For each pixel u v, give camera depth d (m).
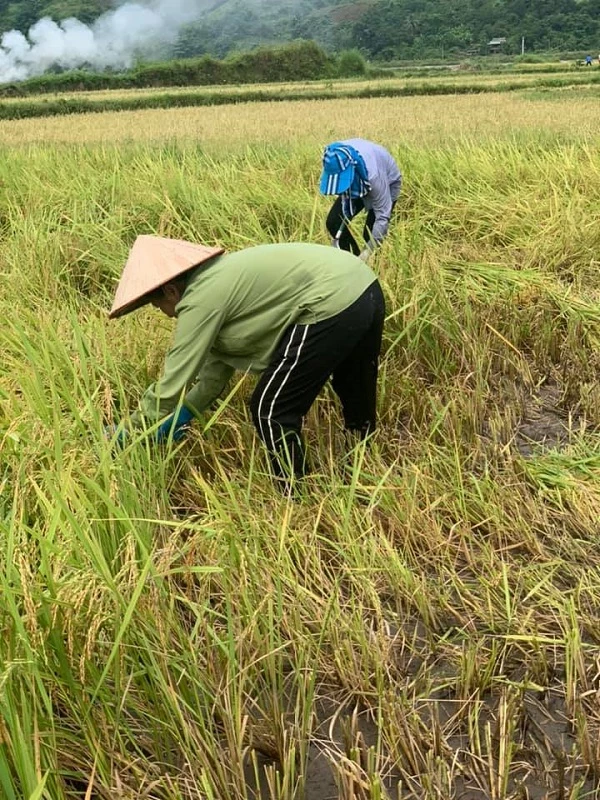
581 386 4.19
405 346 4.41
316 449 3.50
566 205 6.89
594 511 3.15
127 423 3.04
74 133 16.98
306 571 2.73
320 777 2.15
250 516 2.75
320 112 23.05
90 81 53.66
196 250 2.97
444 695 2.39
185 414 3.11
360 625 2.46
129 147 11.45
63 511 2.29
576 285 5.71
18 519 2.52
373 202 5.40
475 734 2.19
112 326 4.25
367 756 2.06
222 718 2.14
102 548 2.44
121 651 2.17
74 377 3.20
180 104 34.81
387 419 3.89
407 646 2.54
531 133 11.09
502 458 3.54
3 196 7.61
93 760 2.03
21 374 3.32
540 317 4.98
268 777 1.99
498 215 6.89
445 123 16.00
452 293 5.31
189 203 6.95
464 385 4.18
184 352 2.91
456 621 2.65
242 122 19.33
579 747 2.17
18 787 1.84
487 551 2.89
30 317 4.21
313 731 2.27
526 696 2.38
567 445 3.77
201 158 9.61
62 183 7.93
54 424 2.75
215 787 1.99
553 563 2.82
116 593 2.06
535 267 6.03
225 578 2.41
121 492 2.58
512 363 4.55
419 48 121.38
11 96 49.16
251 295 2.95
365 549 2.78
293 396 3.08
